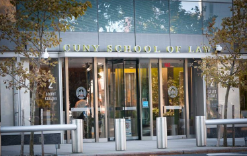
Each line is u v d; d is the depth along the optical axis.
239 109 19.72
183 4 19.20
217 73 15.69
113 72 18.59
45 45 13.55
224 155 12.89
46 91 17.42
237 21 15.34
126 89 18.73
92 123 17.91
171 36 18.89
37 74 13.27
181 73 19.19
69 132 17.42
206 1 19.45
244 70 15.39
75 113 17.73
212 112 19.42
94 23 17.95
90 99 17.95
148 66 18.67
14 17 13.66
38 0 12.91
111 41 18.09
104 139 18.03
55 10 13.18
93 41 17.86
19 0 13.36
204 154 13.38
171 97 18.98
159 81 18.78
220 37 15.43
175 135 18.95
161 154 13.62
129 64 18.81
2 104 16.94
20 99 17.05
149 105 18.62
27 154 13.53
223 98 19.53
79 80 17.83
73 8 13.05
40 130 12.95
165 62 18.94
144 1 18.69
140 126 18.58
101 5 18.11
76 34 17.66
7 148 15.72
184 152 13.81
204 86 19.31
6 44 16.72
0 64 13.27
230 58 15.56
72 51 17.48
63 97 17.61
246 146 15.07
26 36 13.27
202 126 14.87
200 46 19.23
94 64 17.94
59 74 17.53
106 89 18.44
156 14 18.80
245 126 19.55
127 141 18.03
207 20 19.45
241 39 15.37
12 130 12.65
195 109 19.36
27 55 13.54
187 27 19.16
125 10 18.41
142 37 18.50
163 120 14.53
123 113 18.64
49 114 17.44
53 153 13.66
